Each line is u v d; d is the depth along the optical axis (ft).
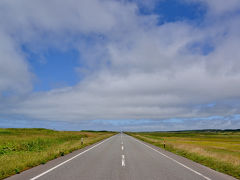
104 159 40.78
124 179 22.99
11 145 65.62
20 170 27.94
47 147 72.13
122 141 114.42
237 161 39.06
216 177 25.46
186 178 24.32
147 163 36.24
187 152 55.16
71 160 38.81
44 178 23.07
